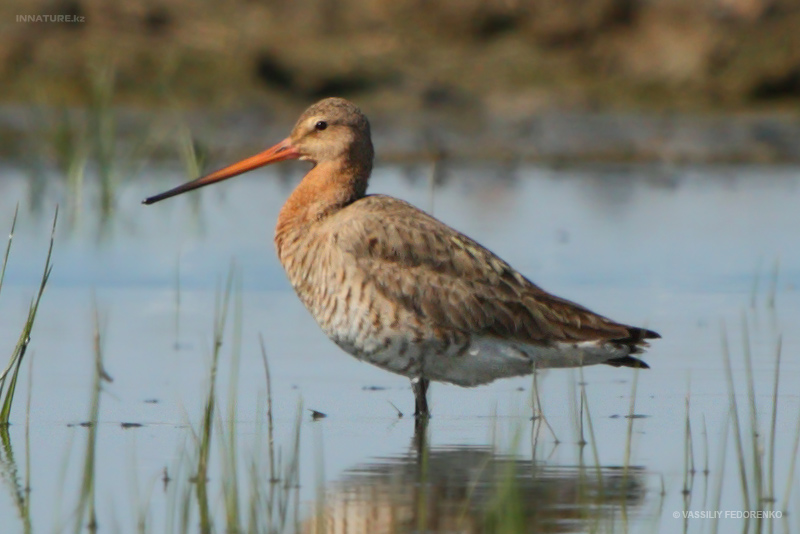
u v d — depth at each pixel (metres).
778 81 29.17
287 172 25.09
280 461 10.05
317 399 12.38
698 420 11.55
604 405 12.15
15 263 17.59
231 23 28.53
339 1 29.55
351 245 11.72
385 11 29.66
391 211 11.98
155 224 20.31
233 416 10.40
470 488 9.73
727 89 29.19
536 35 29.75
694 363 13.41
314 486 9.80
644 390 12.59
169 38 28.02
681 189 23.56
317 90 27.66
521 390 12.88
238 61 27.59
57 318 15.05
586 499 9.45
